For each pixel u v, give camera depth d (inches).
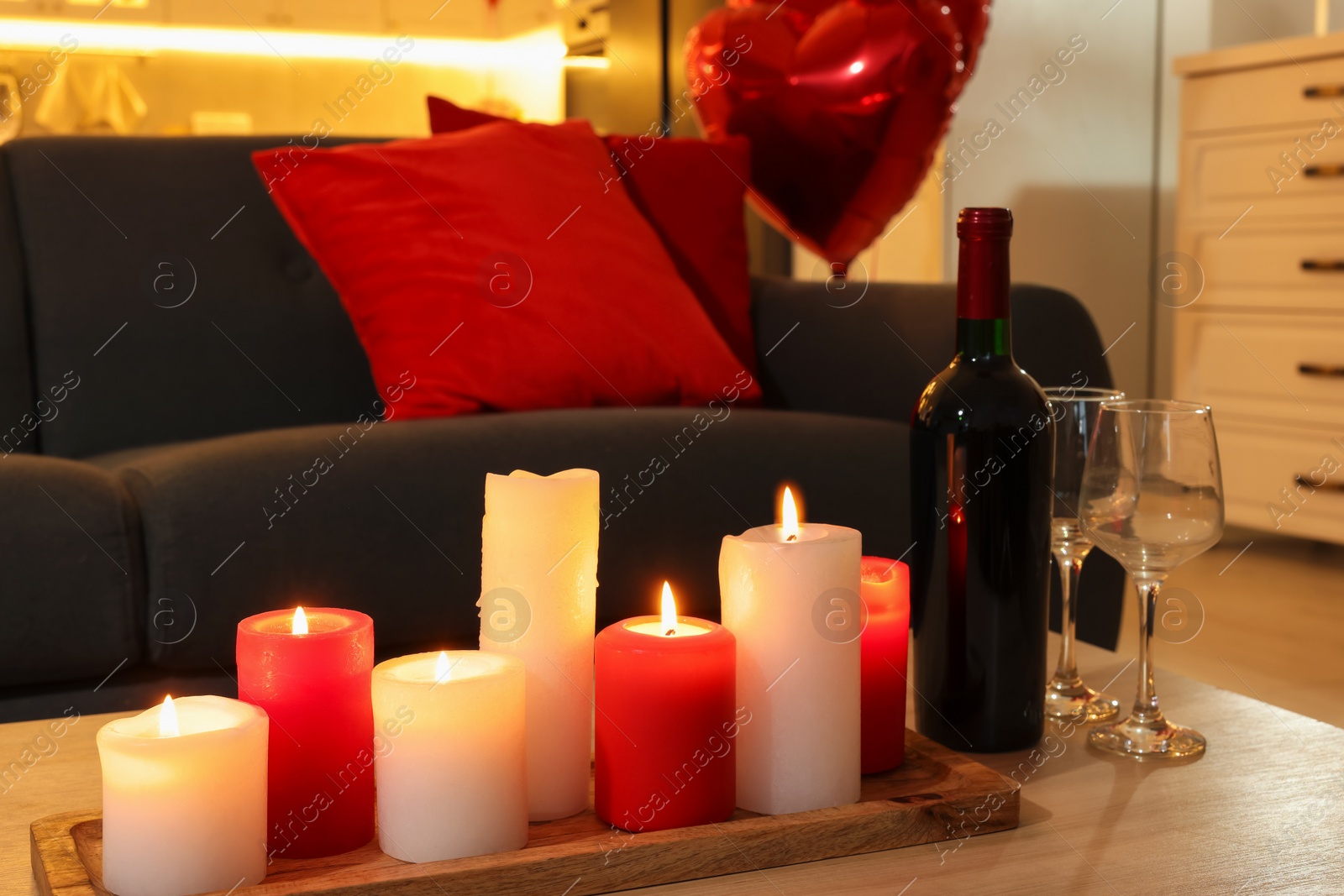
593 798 24.6
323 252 56.0
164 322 61.8
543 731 23.2
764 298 69.9
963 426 27.9
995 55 123.0
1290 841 23.0
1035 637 28.3
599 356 54.9
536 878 20.8
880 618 25.6
